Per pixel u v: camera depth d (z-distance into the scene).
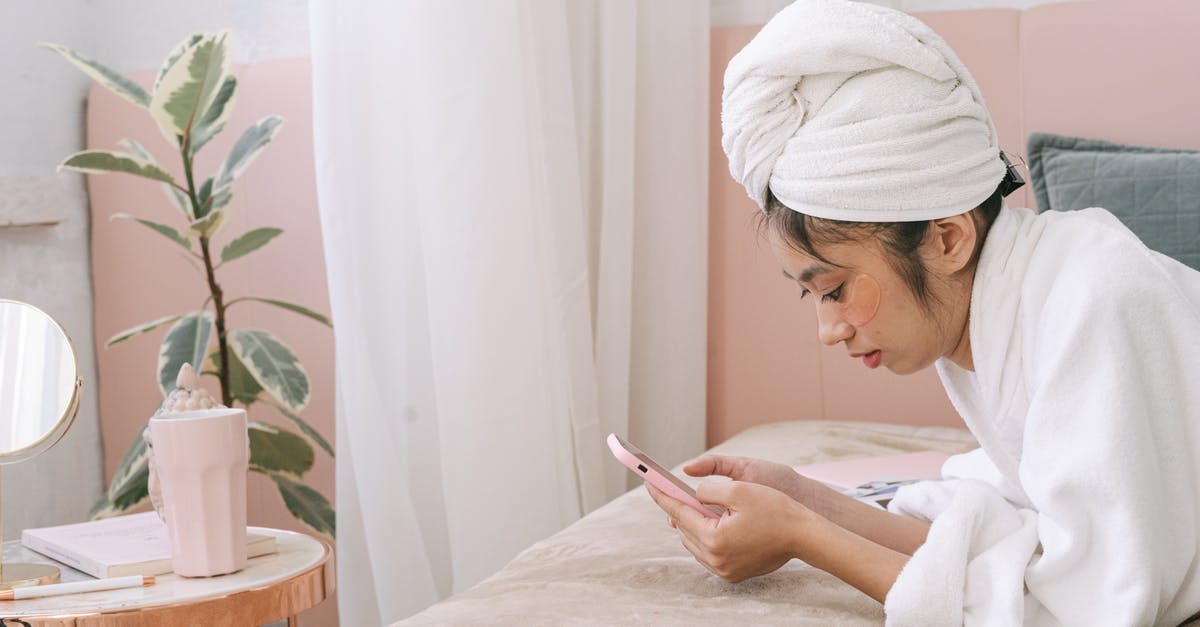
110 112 2.20
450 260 1.64
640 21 1.99
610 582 1.01
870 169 0.85
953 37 1.92
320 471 2.16
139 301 2.21
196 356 1.77
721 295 2.08
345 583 1.66
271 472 1.91
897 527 1.04
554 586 1.00
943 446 1.64
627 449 0.99
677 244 2.01
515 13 1.67
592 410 1.83
